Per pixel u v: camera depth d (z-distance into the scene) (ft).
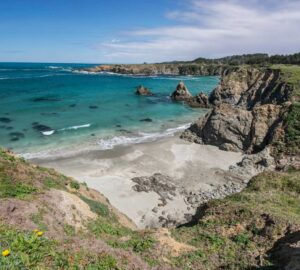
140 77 595.47
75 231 54.80
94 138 173.17
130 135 183.21
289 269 44.34
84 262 38.27
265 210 66.80
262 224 62.13
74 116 223.30
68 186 81.20
